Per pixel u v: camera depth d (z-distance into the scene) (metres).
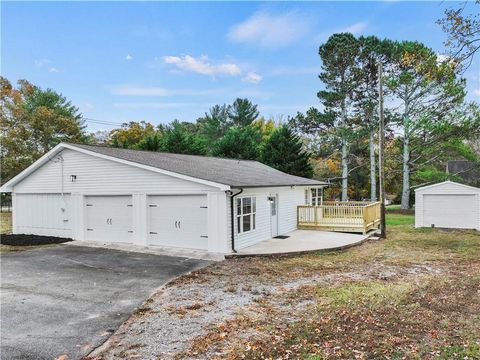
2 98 30.50
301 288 8.05
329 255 12.17
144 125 47.53
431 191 19.25
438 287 8.00
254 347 5.00
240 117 48.53
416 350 4.79
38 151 31.47
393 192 41.84
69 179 15.18
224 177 13.14
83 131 42.16
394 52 26.89
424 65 11.32
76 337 5.49
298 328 5.67
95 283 8.62
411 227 19.56
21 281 8.82
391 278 8.91
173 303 7.10
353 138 29.62
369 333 5.40
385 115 28.11
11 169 29.39
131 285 8.45
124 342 5.29
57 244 14.05
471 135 25.58
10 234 16.47
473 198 18.41
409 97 26.97
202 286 8.33
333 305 6.78
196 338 5.38
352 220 17.09
